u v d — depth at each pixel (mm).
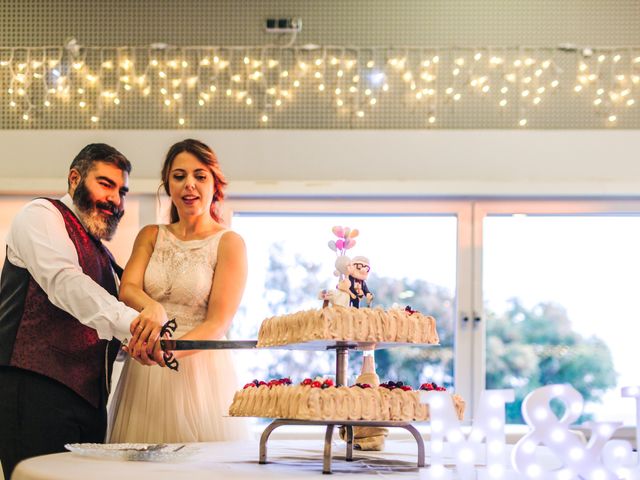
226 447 2564
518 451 1866
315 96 4113
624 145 4074
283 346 2301
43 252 2734
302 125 4109
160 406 2795
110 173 2936
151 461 2150
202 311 2865
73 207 2928
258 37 4121
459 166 4074
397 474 1999
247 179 4086
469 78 4102
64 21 4133
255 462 2182
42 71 4129
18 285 2791
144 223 4066
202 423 2820
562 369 4105
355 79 4094
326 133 4090
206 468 2020
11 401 2730
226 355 2912
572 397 1890
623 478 1885
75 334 2803
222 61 4113
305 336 2121
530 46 4102
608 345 4121
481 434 1921
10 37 4145
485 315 4117
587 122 4098
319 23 4129
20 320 2762
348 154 4090
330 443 1988
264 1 4125
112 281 2961
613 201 4105
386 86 4086
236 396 2346
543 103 4105
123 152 4094
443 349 4105
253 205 4141
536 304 4129
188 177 2898
